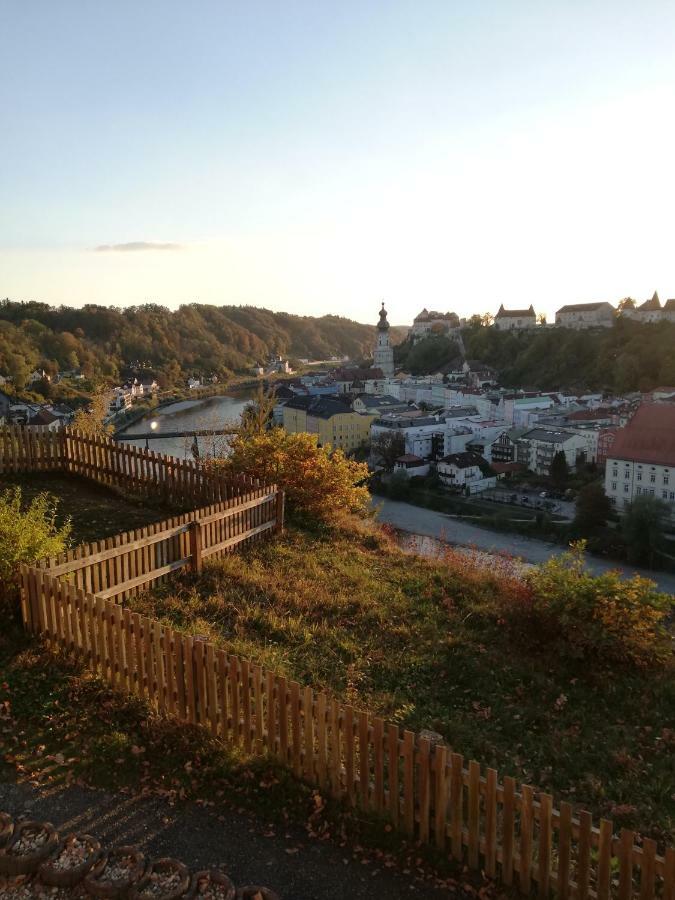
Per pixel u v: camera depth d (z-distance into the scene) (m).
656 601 9.94
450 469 86.75
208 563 11.67
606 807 6.52
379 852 5.55
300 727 6.31
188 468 14.73
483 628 10.83
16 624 8.62
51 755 6.47
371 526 17.02
